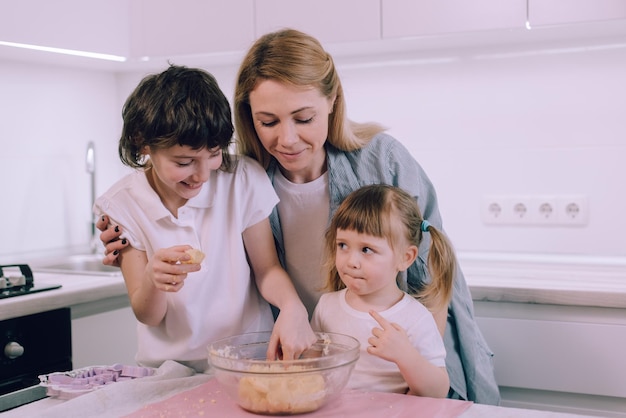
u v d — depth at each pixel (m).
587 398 1.92
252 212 1.43
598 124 2.31
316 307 1.45
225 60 2.62
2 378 1.86
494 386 1.61
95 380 1.28
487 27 2.09
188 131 1.20
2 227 2.47
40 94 2.61
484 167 2.45
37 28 2.20
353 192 1.41
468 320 1.55
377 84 2.56
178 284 1.21
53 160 2.66
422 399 1.15
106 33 2.43
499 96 2.41
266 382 1.07
